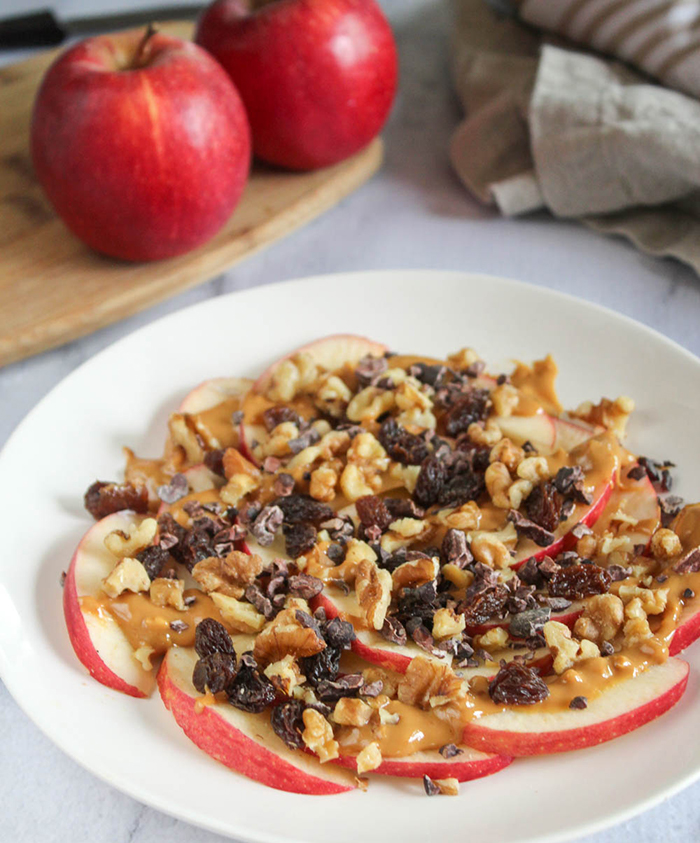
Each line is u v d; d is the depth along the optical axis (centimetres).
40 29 66
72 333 50
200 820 35
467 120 58
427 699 37
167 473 44
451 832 35
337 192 56
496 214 57
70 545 42
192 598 40
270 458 43
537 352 47
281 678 37
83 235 51
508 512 41
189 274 52
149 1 70
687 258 52
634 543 41
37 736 39
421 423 44
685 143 52
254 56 52
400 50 67
